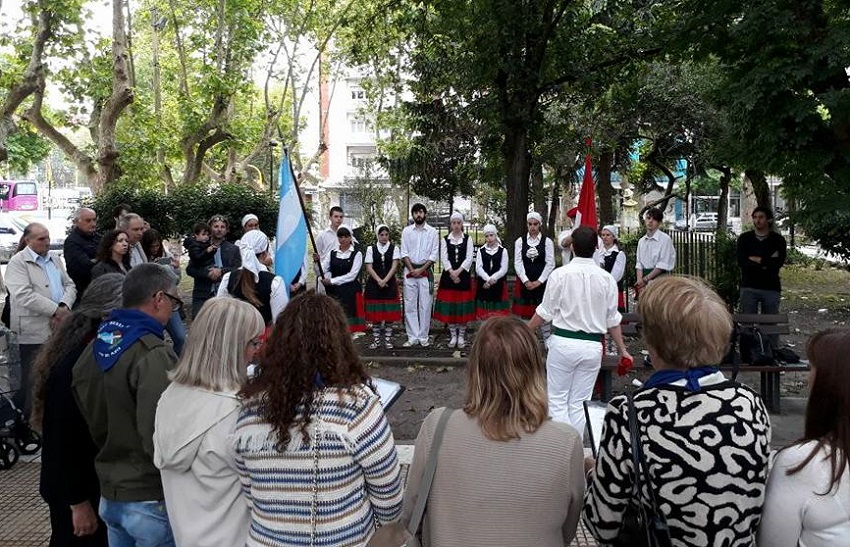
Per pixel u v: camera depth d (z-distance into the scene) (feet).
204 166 80.59
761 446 7.05
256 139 79.10
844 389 6.96
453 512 7.52
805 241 73.51
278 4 71.97
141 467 9.69
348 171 157.38
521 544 7.39
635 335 25.71
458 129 60.08
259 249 30.58
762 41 27.37
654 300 7.51
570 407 18.93
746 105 25.72
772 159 28.63
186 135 69.00
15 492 17.72
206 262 31.37
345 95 156.46
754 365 22.21
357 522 7.98
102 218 52.90
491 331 7.96
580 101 50.03
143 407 9.43
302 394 7.92
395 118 77.36
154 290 10.12
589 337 18.42
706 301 7.34
